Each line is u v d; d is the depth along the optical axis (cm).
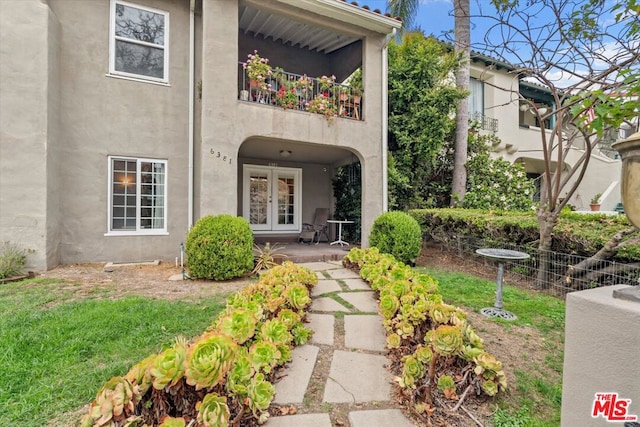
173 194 737
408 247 681
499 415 215
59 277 549
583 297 152
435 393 230
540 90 1298
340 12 739
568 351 157
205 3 641
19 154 580
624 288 153
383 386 250
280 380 256
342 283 538
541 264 543
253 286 383
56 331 319
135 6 697
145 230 717
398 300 334
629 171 158
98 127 673
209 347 185
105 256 682
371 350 309
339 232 964
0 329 319
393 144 976
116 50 690
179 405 183
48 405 217
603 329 143
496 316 388
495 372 232
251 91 743
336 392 241
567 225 530
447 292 486
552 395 239
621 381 135
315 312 403
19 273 558
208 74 644
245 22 844
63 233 650
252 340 272
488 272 643
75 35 653
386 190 834
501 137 1201
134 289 489
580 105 328
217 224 575
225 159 657
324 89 804
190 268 557
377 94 827
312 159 1040
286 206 1081
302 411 219
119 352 289
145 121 711
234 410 197
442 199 1036
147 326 342
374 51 822
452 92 891
